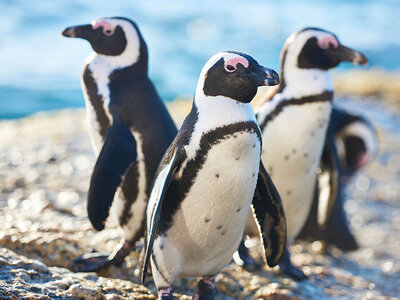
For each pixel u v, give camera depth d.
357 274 10.20
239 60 5.72
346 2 94.19
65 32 7.51
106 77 7.44
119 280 7.18
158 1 83.88
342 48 8.06
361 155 12.13
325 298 8.09
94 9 70.75
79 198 11.69
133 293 6.87
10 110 33.41
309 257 10.66
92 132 7.65
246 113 5.82
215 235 6.16
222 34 63.53
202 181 5.83
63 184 12.77
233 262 8.70
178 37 60.84
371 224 13.62
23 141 17.33
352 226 13.45
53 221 9.41
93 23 7.54
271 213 6.68
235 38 61.56
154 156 7.20
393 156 18.97
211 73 5.79
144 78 7.59
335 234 11.66
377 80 29.56
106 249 8.13
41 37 52.94
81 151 16.23
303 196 8.45
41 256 7.61
